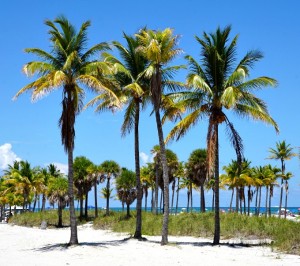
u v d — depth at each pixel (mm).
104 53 26312
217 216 24797
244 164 64625
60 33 23391
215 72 24797
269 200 73438
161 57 23703
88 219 58469
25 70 22000
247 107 24547
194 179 56594
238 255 20297
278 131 24281
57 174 78625
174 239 29062
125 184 51438
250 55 24578
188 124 25516
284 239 23234
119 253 20672
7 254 21078
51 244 25703
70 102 23062
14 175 65812
